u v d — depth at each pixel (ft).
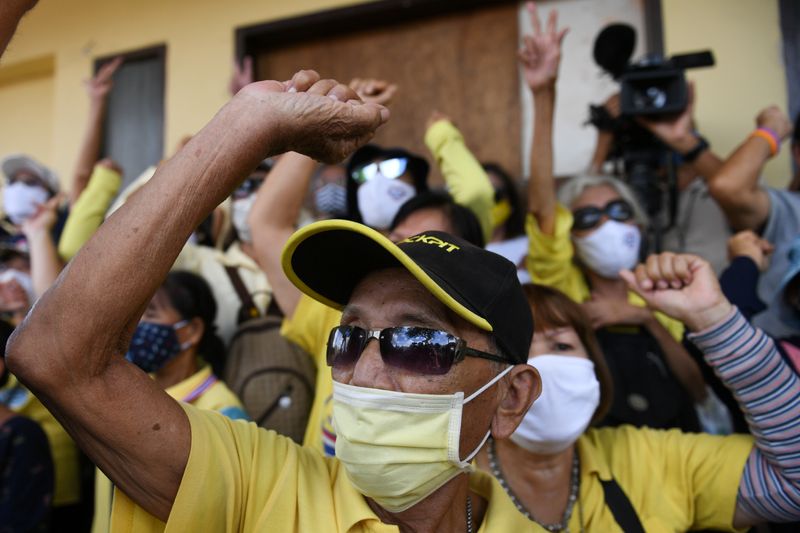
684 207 9.77
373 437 3.29
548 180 7.35
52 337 2.81
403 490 3.34
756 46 10.43
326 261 3.59
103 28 15.20
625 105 8.13
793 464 4.31
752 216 7.60
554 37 7.30
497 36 12.32
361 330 3.46
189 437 3.24
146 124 14.62
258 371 6.93
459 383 3.35
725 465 4.76
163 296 6.77
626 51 8.59
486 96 12.30
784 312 6.05
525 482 4.92
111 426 3.01
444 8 12.49
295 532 3.43
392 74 13.00
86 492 8.70
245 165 2.93
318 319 5.87
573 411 4.74
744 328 4.52
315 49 13.66
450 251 3.47
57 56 15.60
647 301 4.79
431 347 3.30
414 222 5.91
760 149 7.51
